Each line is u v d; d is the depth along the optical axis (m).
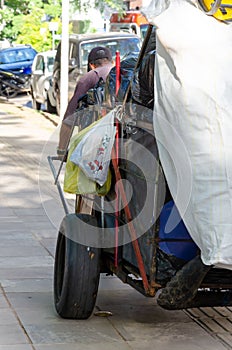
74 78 26.52
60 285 8.36
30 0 41.88
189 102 6.06
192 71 6.10
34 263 10.42
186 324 8.21
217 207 5.96
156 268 6.78
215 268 6.75
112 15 31.33
